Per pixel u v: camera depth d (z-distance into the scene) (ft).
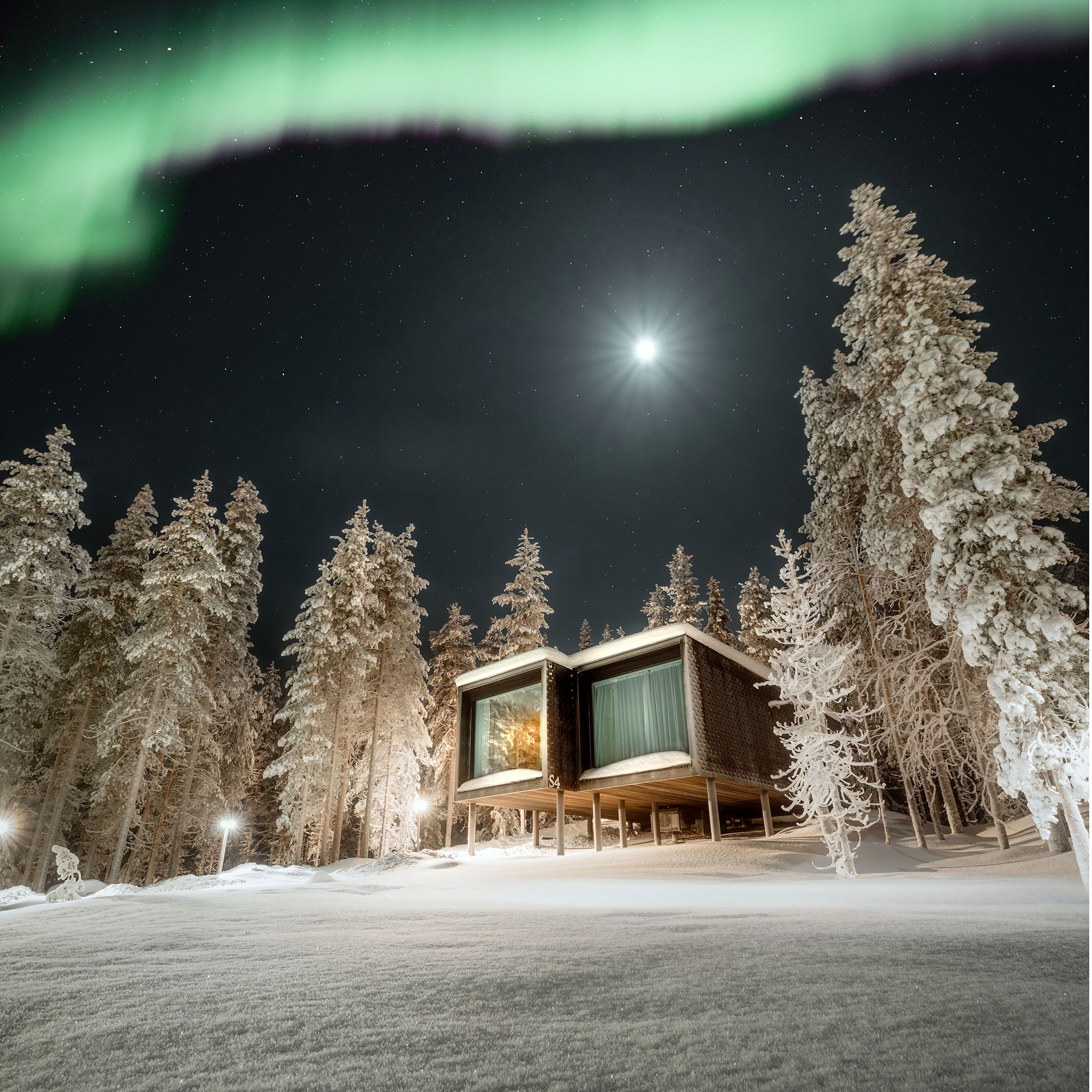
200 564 96.07
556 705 95.14
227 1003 15.72
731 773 87.30
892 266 74.69
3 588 86.69
